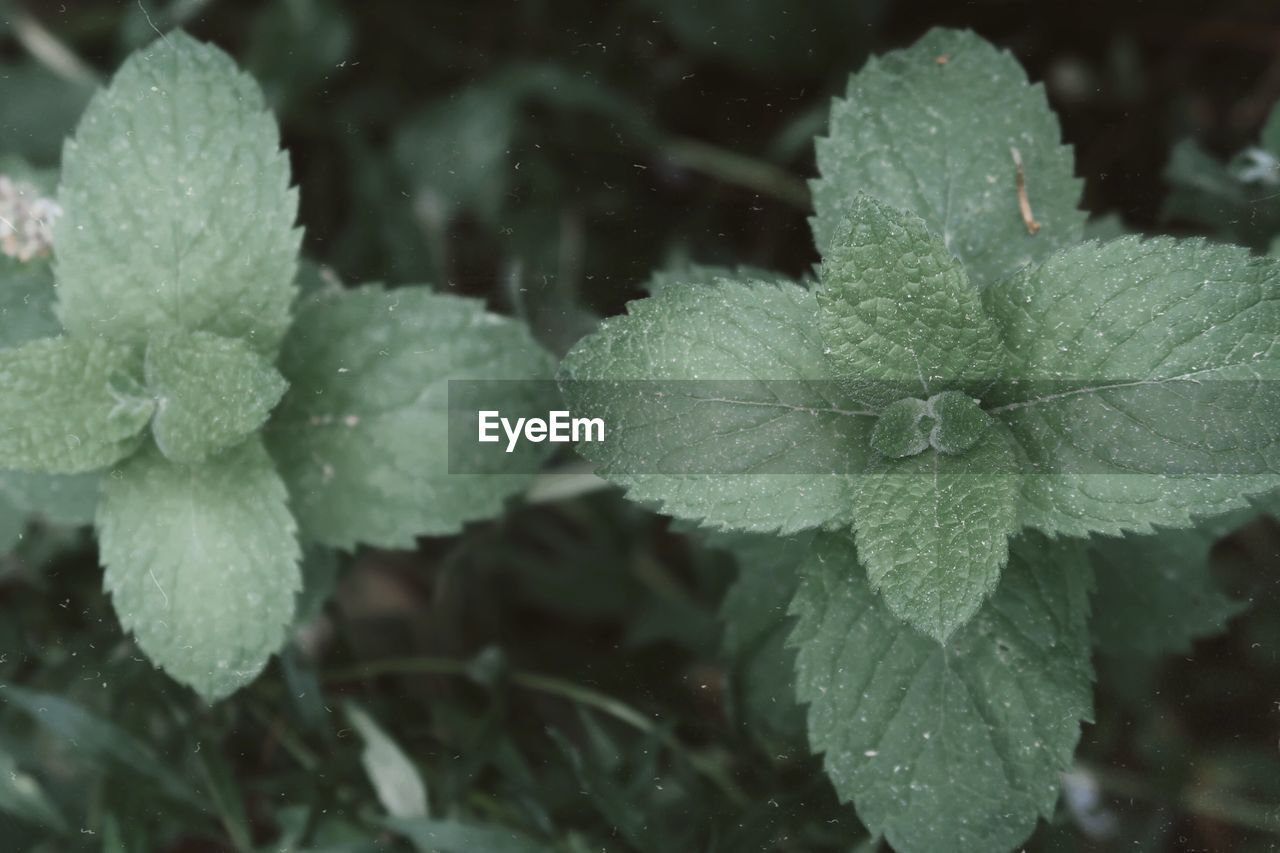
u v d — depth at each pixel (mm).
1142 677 480
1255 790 478
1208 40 524
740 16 519
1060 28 524
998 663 431
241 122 447
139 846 470
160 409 439
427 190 514
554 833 474
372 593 512
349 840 475
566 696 499
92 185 444
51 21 508
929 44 446
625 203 517
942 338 419
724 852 468
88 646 484
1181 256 420
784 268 511
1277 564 486
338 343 458
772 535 459
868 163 443
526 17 525
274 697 485
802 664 431
